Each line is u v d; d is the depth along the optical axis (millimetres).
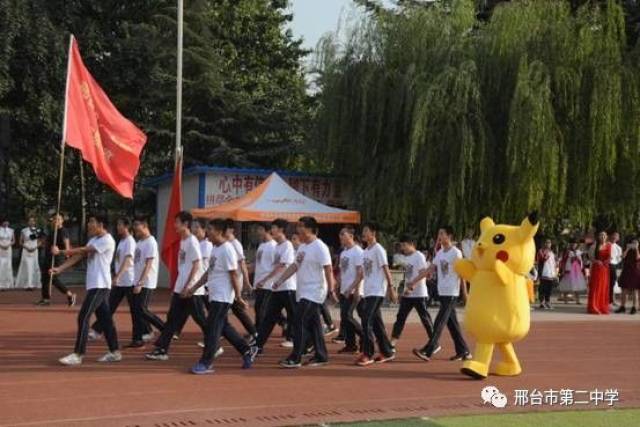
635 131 19656
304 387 8930
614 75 19328
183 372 9711
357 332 11656
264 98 30406
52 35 26141
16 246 28734
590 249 21906
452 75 19578
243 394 8422
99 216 10219
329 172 22484
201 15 29469
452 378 9766
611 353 12383
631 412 7988
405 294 11617
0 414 7277
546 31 20172
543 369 10648
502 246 9664
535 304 21422
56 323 14688
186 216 10625
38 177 28719
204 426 6961
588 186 19969
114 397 8102
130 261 11422
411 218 21156
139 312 11688
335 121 21562
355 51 21781
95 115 12898
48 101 26047
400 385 9211
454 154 19422
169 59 29000
